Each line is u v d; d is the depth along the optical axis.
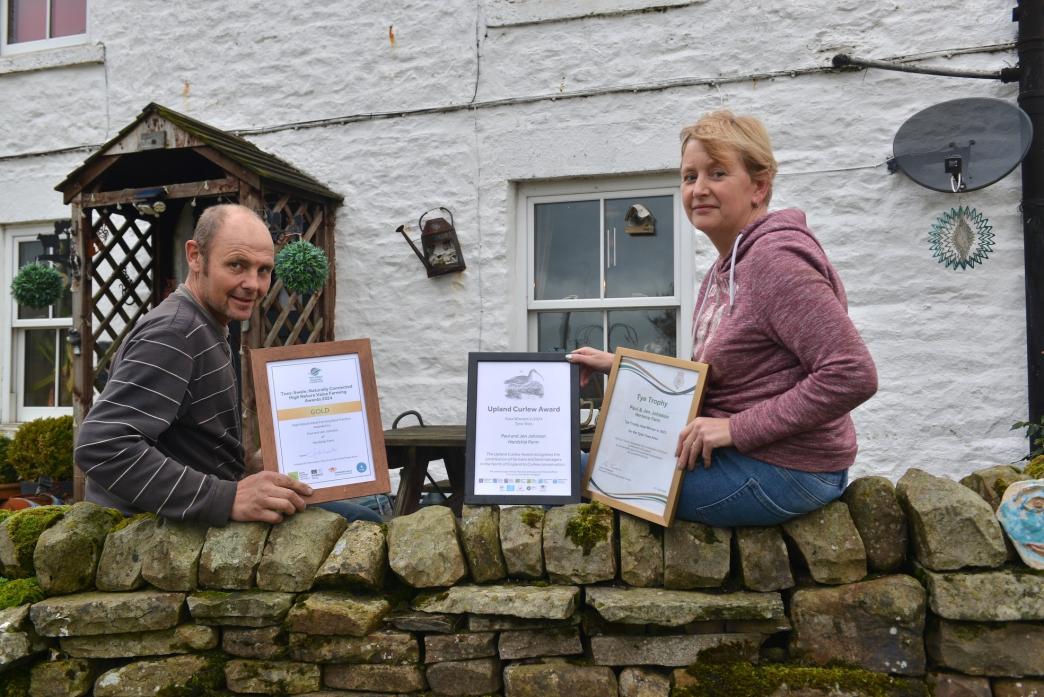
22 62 5.81
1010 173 4.02
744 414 1.94
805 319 1.84
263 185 4.51
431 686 2.10
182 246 5.62
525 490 2.23
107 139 5.67
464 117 4.91
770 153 2.10
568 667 2.06
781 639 2.10
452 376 4.89
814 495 1.99
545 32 4.77
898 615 1.96
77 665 2.18
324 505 2.77
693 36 4.52
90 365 5.00
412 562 2.11
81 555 2.23
